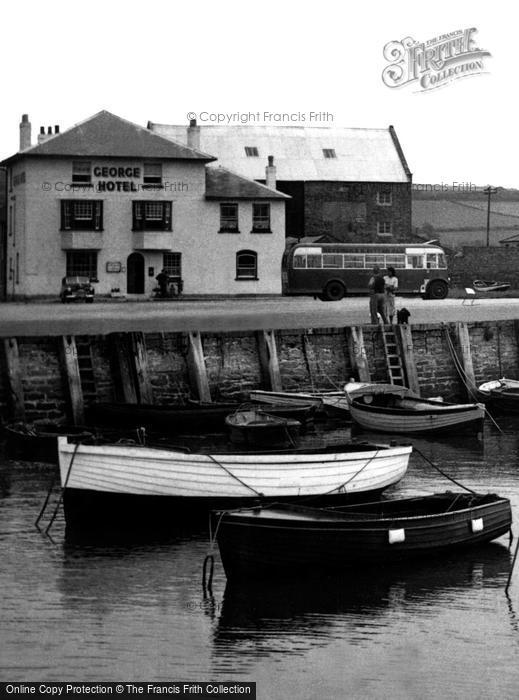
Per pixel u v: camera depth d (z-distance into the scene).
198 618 18.69
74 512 24.36
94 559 21.94
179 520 24.62
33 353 37.47
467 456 33.16
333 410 39.03
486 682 16.36
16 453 31.91
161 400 39.41
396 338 43.44
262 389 40.97
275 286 72.81
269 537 20.44
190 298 71.31
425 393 44.16
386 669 16.80
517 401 40.88
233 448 33.03
